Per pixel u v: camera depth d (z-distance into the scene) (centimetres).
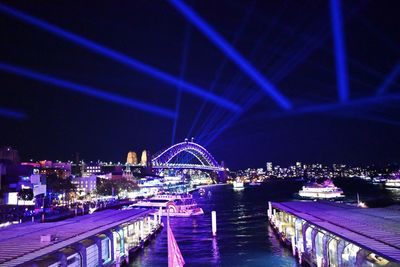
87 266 3700
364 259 2864
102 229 4200
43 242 3256
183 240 6675
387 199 16050
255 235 6931
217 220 10094
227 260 4869
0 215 10050
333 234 3244
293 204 6475
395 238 2817
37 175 14212
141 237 6016
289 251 5253
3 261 2600
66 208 13088
